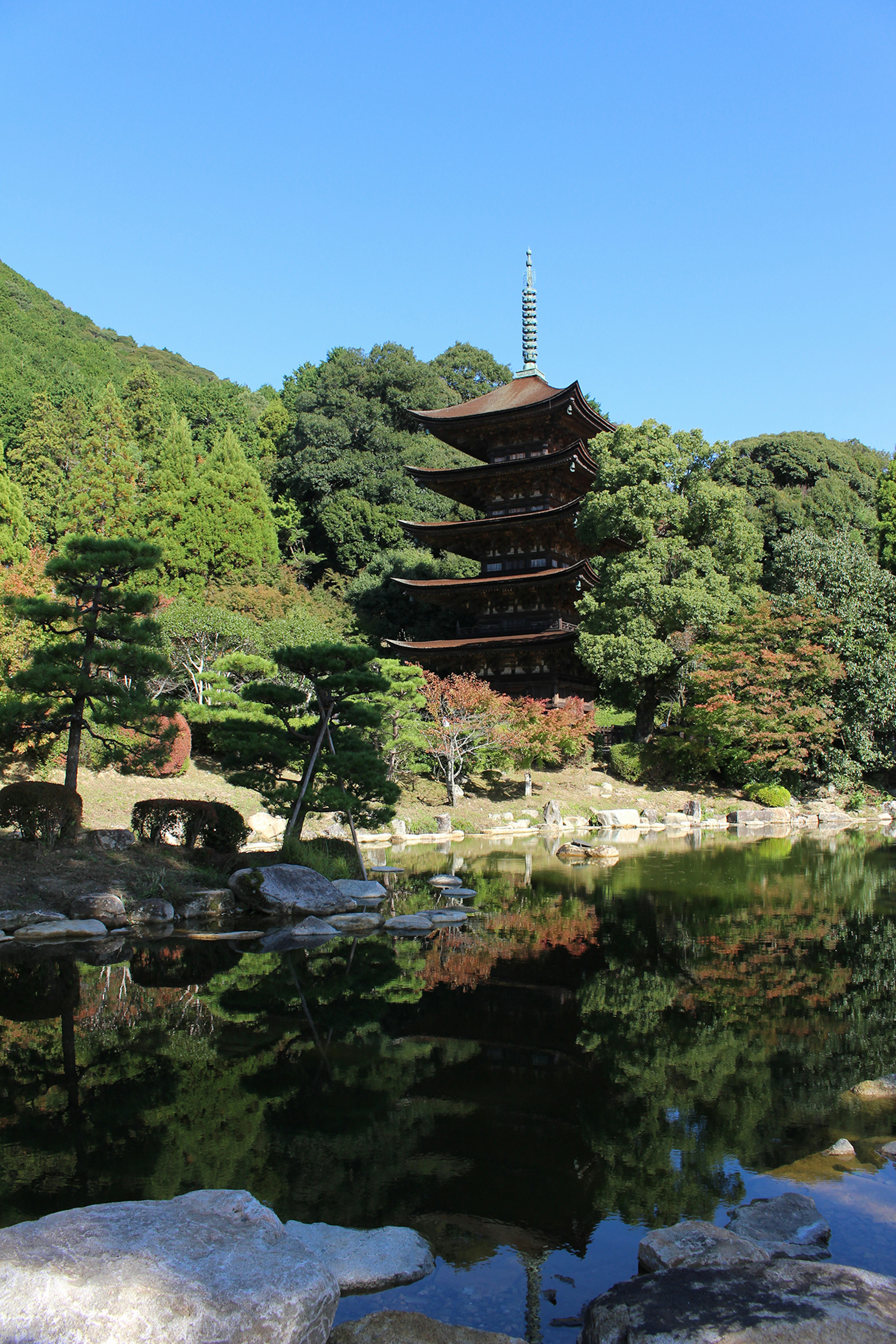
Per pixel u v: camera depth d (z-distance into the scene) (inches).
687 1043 386.6
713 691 1556.3
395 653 1994.3
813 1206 239.8
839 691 1553.9
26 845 734.5
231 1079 344.8
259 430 3021.7
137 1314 164.7
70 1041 391.5
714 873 919.0
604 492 1619.1
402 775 1487.5
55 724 754.2
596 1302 188.1
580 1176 265.0
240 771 823.7
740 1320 176.7
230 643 1482.5
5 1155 276.8
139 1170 265.9
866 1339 171.0
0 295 3412.9
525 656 1815.9
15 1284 169.2
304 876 735.7
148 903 674.2
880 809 1583.4
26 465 2301.9
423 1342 181.6
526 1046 385.7
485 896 780.6
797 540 1747.0
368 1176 264.2
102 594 747.4
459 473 1915.6
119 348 4094.5
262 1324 168.6
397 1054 373.4
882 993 468.8
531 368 2158.0
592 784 1583.4
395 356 2657.5
